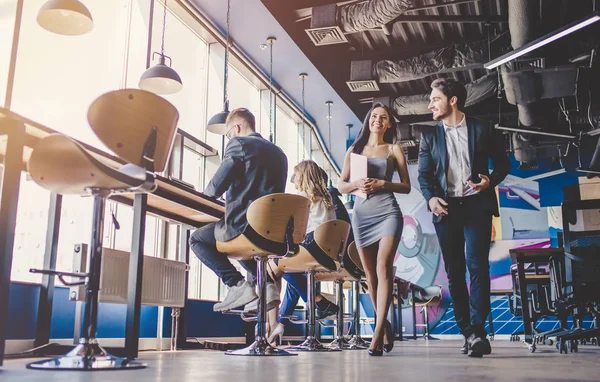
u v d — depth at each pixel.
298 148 10.64
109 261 3.20
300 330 7.35
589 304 3.87
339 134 11.03
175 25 6.69
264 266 2.95
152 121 1.95
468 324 2.88
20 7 3.69
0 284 1.89
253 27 7.03
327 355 2.86
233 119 3.25
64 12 4.07
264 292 2.93
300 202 2.84
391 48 8.16
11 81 3.58
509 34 7.37
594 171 9.10
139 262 2.56
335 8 6.45
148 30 5.79
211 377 1.43
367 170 3.06
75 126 4.62
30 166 1.75
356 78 7.93
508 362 2.23
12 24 3.63
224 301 2.92
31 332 2.99
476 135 2.96
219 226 2.86
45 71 4.38
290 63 8.04
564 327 5.22
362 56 8.25
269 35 7.21
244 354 2.86
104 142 1.83
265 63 8.02
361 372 1.64
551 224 10.88
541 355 2.96
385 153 3.19
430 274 11.30
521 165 10.81
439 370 1.74
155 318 4.22
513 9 6.22
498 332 10.65
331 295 6.06
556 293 4.11
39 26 4.35
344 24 6.44
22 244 3.62
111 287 3.21
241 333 5.58
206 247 2.93
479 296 2.81
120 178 1.79
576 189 8.84
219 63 7.60
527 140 10.10
